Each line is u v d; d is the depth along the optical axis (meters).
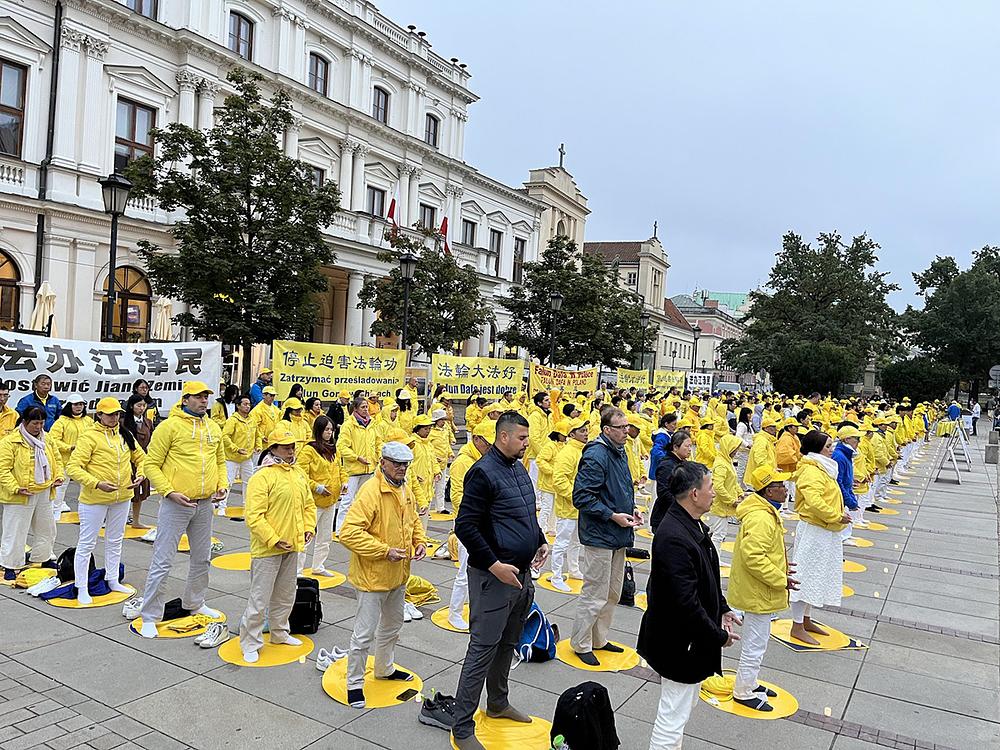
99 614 6.82
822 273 54.97
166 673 5.66
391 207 30.09
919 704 5.85
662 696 4.35
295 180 18.86
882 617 8.04
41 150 21.66
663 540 4.29
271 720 5.02
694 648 4.18
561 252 35.69
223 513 11.22
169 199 17.66
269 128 19.16
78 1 21.81
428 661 6.18
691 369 90.12
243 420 11.75
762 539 5.46
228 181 17.78
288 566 6.18
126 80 23.39
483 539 4.76
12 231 20.98
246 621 5.93
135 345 10.91
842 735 5.27
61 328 21.94
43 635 6.27
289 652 6.16
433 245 36.19
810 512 7.02
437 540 10.45
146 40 23.97
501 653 5.09
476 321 30.00
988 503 16.84
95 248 22.70
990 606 8.55
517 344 35.19
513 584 4.69
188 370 11.39
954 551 11.48
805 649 6.94
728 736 5.16
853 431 9.25
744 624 5.62
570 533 8.35
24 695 5.19
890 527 13.30
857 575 9.76
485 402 15.89
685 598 4.16
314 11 30.33
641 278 76.50
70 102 21.98
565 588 8.33
